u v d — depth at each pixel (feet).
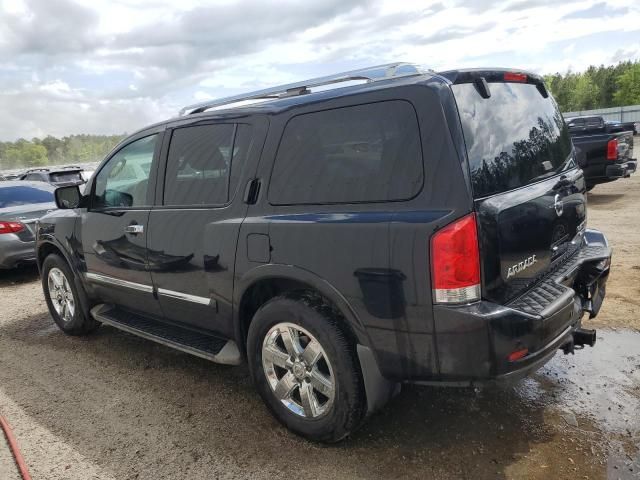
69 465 9.64
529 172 9.14
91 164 67.92
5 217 24.17
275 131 9.96
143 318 13.98
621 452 8.84
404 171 8.11
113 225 13.42
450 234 7.50
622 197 34.47
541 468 8.58
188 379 12.91
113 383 13.00
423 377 8.19
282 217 9.45
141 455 9.80
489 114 8.66
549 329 8.09
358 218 8.41
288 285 9.84
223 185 10.77
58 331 17.43
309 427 9.52
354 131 8.75
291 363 9.66
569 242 10.46
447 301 7.62
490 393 11.05
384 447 9.45
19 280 25.72
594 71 345.31
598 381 11.23
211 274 10.77
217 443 10.00
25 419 11.48
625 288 16.70
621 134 32.71
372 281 8.20
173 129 12.22
